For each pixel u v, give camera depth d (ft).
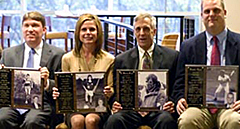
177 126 9.63
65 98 9.86
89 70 10.46
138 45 10.49
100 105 9.92
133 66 10.32
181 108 9.51
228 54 9.75
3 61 10.62
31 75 9.89
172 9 23.81
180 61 10.12
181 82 10.01
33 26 10.46
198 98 9.52
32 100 9.91
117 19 22.09
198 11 23.58
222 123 9.32
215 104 9.47
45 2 23.41
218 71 9.43
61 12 20.13
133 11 23.72
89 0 23.61
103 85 9.93
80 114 9.96
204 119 9.55
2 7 23.17
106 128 9.65
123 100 9.74
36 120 9.73
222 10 9.65
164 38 17.28
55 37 18.28
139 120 9.89
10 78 9.94
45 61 10.53
